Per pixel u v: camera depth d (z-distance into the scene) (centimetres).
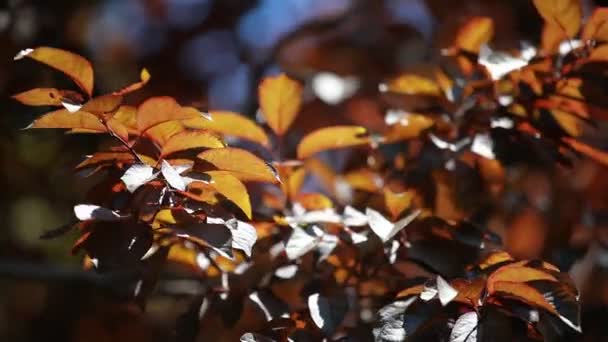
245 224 126
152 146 130
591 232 162
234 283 138
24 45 180
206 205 128
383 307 127
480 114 147
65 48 183
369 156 153
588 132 172
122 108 130
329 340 130
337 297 131
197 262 143
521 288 126
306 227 134
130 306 163
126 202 127
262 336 127
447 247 135
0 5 179
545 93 144
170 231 130
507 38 186
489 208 155
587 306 156
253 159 127
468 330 124
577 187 170
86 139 171
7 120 167
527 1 188
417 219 137
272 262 140
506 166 146
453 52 149
